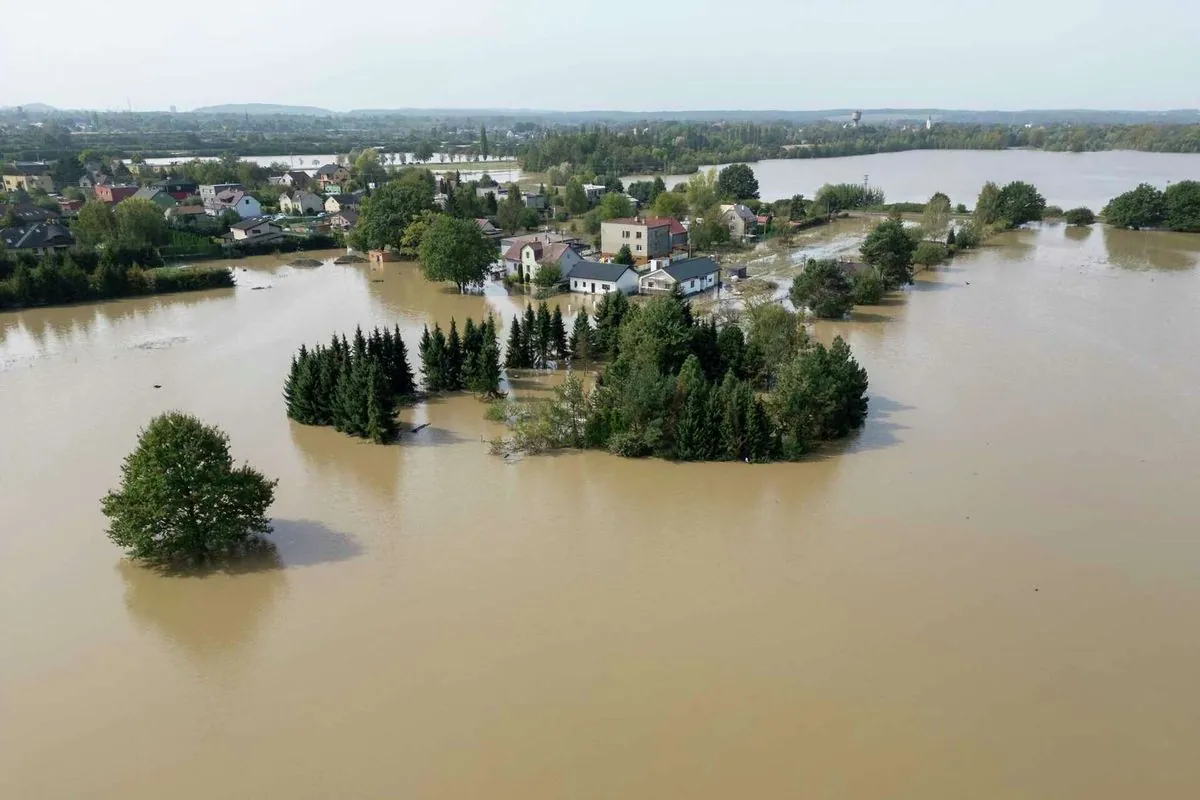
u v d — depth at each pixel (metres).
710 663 28.48
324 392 50.53
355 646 29.62
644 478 43.94
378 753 24.47
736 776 23.53
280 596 32.94
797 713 26.06
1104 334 70.94
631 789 23.05
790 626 30.67
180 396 56.53
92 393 57.12
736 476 44.16
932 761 24.14
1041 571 34.50
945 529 38.12
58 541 37.16
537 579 33.97
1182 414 52.09
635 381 46.97
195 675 28.22
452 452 47.53
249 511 35.75
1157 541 36.91
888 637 30.02
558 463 46.00
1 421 51.72
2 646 29.83
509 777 23.50
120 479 43.09
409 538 37.50
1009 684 27.52
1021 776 23.61
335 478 43.88
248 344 70.00
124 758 24.44
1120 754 24.48
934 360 63.94
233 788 23.23
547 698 26.73
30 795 23.03
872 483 43.03
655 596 32.69
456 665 28.47
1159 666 28.50
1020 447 47.34
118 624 31.19
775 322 58.12
